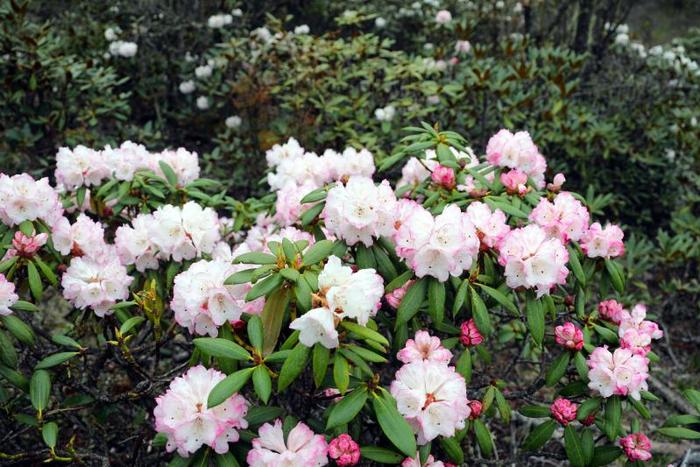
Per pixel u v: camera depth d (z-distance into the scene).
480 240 1.31
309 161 1.77
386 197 1.26
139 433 1.52
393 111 2.67
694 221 2.65
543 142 2.88
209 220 1.45
